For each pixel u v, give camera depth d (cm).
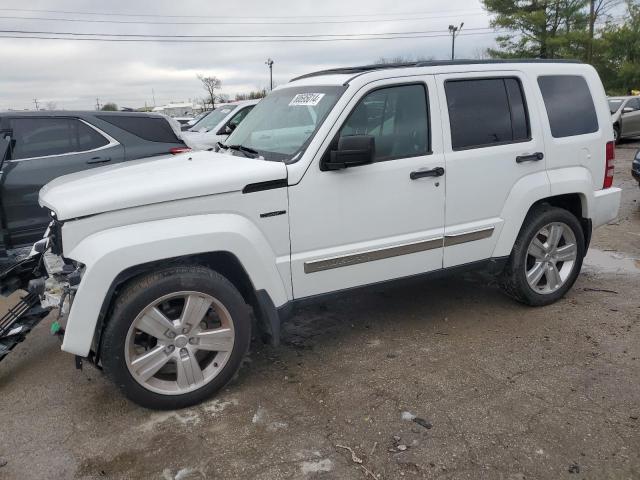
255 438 315
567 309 485
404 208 401
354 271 393
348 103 378
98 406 354
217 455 301
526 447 299
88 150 644
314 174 365
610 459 288
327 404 346
